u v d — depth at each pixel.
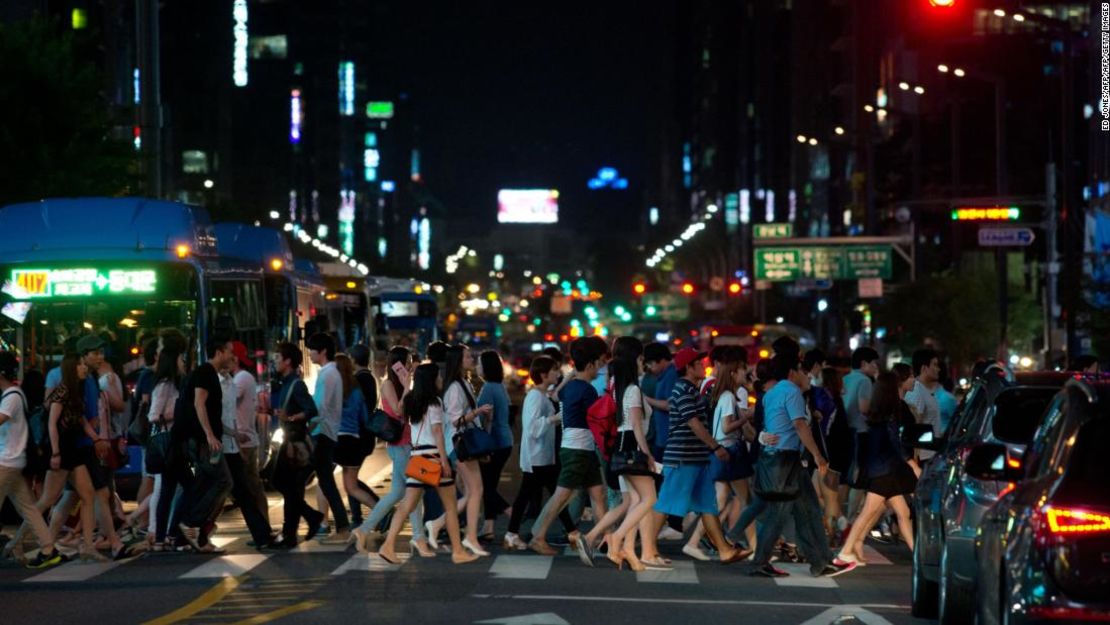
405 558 31.50
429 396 30.39
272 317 49.88
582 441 31.80
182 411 31.77
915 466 35.34
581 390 31.80
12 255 41.00
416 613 24.16
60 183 65.50
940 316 109.25
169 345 32.44
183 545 32.31
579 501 33.81
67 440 30.42
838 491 36.19
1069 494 15.15
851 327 168.12
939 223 147.00
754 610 24.94
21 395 30.19
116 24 152.25
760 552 29.47
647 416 30.80
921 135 152.38
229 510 42.22
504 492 49.06
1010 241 76.94
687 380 30.27
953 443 24.06
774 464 29.14
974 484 21.52
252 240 50.75
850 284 169.50
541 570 29.80
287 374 33.28
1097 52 104.44
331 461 34.44
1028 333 111.00
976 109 150.12
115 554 31.12
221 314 42.12
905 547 35.25
